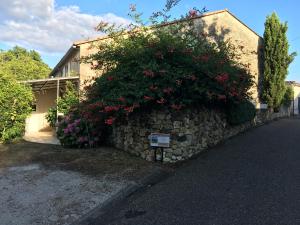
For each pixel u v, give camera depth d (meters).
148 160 9.26
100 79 9.76
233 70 10.23
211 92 9.05
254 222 5.16
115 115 9.48
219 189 6.77
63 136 11.05
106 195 6.61
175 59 8.91
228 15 17.72
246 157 9.46
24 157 9.88
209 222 5.26
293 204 5.81
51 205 6.19
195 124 9.90
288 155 9.69
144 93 8.56
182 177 7.77
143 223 5.37
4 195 6.74
